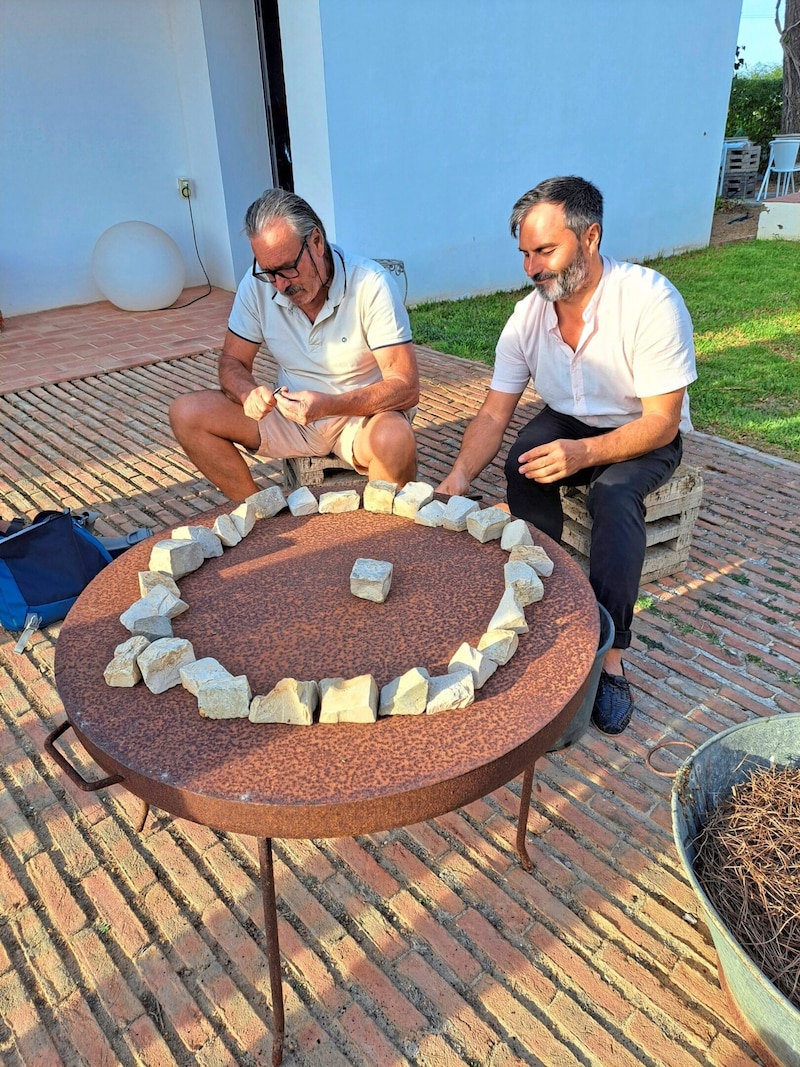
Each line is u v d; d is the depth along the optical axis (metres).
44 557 2.55
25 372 5.33
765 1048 1.33
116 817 1.93
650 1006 1.49
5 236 6.65
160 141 7.11
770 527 3.16
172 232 7.48
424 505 1.94
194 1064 1.42
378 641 1.43
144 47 6.72
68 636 1.48
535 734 1.19
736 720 2.20
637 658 2.44
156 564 1.66
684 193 8.50
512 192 7.13
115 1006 1.52
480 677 1.29
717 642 2.51
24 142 6.46
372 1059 1.42
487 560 1.70
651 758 2.07
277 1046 1.40
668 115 7.91
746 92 13.53
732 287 7.16
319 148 5.94
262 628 1.49
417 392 2.63
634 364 2.25
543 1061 1.41
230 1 6.45
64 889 1.76
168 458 3.95
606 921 1.65
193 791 1.10
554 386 2.45
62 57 6.38
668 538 2.72
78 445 4.14
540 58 6.70
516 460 2.44
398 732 1.20
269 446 2.80
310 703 1.23
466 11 6.10
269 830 1.11
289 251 2.23
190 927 1.66
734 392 4.66
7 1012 1.52
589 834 1.85
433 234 6.80
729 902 1.37
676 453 2.38
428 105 6.24
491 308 6.88
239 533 1.85
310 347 2.65
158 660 1.31
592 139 7.42
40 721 2.26
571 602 1.52
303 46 5.63
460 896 1.71
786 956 1.29
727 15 7.85
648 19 7.23
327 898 1.72
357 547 1.78
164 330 6.29
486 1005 1.50
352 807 1.08
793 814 1.45
